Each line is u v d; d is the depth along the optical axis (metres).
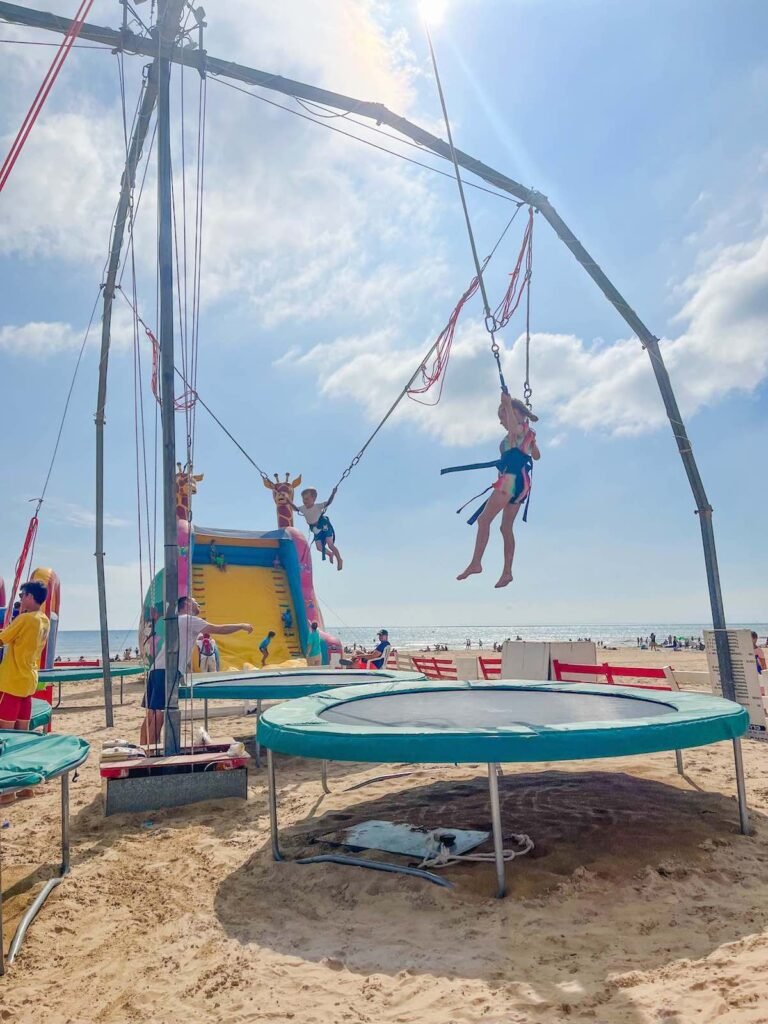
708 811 5.57
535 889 4.12
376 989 3.14
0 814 6.50
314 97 8.01
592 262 8.80
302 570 16.48
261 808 6.54
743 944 3.32
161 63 7.60
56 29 7.25
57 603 15.27
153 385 9.95
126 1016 3.04
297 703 6.10
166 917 4.11
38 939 3.85
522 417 6.36
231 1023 2.94
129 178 9.59
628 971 3.13
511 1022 2.78
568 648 11.38
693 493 9.23
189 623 8.05
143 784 6.59
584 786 6.55
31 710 7.52
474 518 6.44
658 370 9.24
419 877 4.38
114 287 11.37
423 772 7.73
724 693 9.03
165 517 7.60
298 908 4.13
